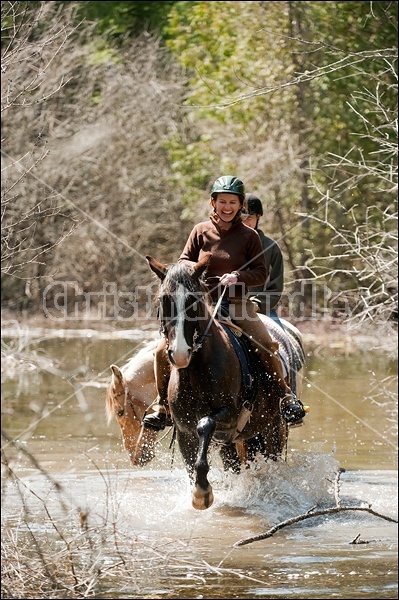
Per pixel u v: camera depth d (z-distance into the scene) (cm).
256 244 1049
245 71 3028
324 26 2830
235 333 1052
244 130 3152
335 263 2922
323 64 2772
